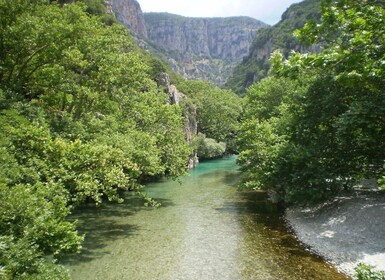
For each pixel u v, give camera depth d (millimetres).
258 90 53906
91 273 14109
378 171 21547
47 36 20688
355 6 7336
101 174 17750
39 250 11242
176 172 30922
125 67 25344
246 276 13508
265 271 13938
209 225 21359
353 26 7684
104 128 24719
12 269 8469
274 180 24312
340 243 16391
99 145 18750
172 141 31953
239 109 92750
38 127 17750
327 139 22828
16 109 18141
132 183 22422
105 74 24531
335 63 7340
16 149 15242
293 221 21594
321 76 23391
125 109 30828
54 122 20766
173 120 33188
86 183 16172
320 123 23641
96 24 24734
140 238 18938
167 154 31328
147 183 38875
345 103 22344
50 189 13141
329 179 21688
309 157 21953
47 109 25297
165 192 33188
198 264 15000
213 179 41625
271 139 26641
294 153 22641
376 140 19953
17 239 9891
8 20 21641
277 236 18703
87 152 17344
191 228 20797
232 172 48469
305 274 13469
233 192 32656
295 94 28469
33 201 10945
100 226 21453
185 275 13836
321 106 23266
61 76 22672
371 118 18453
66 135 20031
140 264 15117
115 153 18969
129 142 23938
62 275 9828
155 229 20719
